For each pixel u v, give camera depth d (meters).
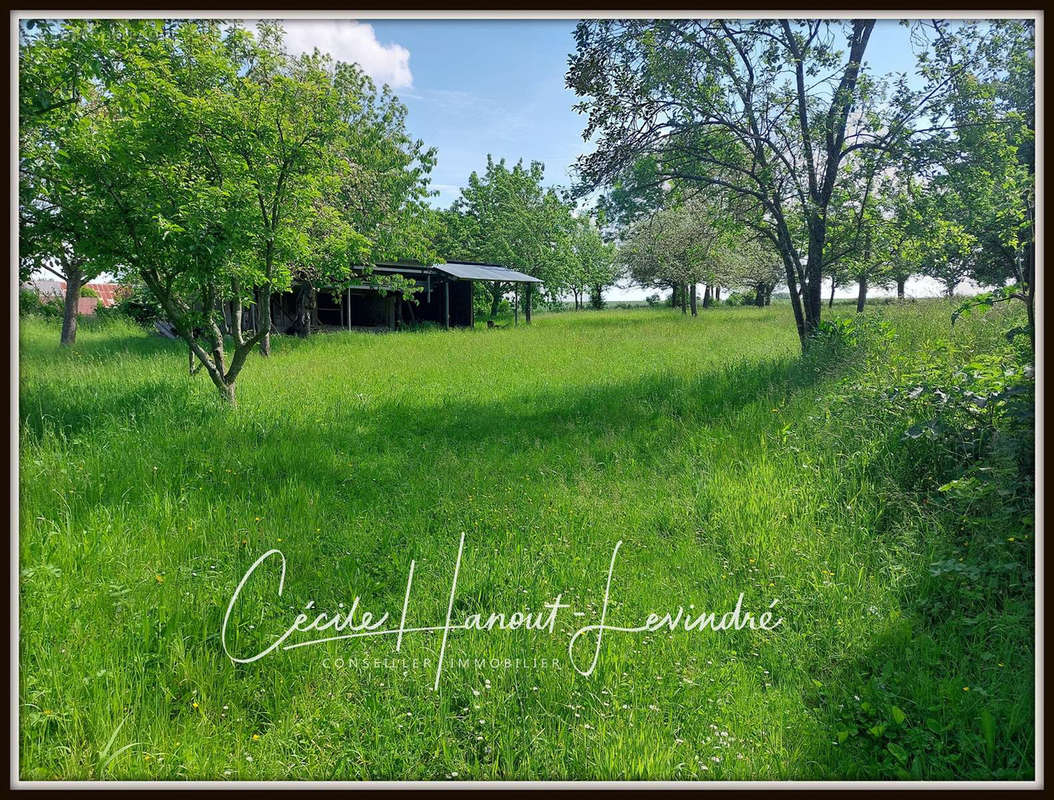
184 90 7.92
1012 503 4.18
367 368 13.53
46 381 9.66
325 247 11.88
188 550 4.54
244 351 8.81
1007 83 9.64
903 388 5.70
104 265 7.86
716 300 53.88
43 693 2.99
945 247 11.20
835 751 2.78
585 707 3.04
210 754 2.81
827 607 3.79
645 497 5.64
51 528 4.53
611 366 13.46
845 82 10.63
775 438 6.55
